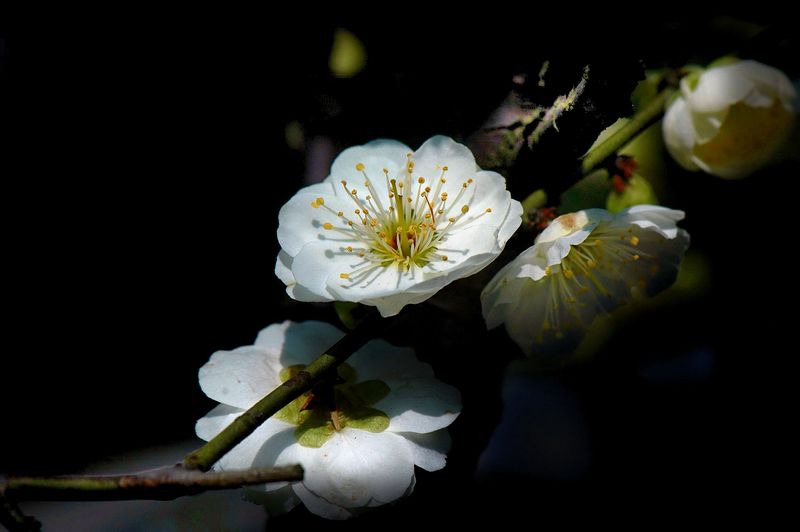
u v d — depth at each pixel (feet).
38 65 1.23
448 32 1.13
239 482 0.98
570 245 1.06
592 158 1.08
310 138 1.19
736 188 1.20
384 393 1.05
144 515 1.17
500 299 1.05
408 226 1.05
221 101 1.21
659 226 1.06
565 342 1.08
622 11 1.09
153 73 1.22
